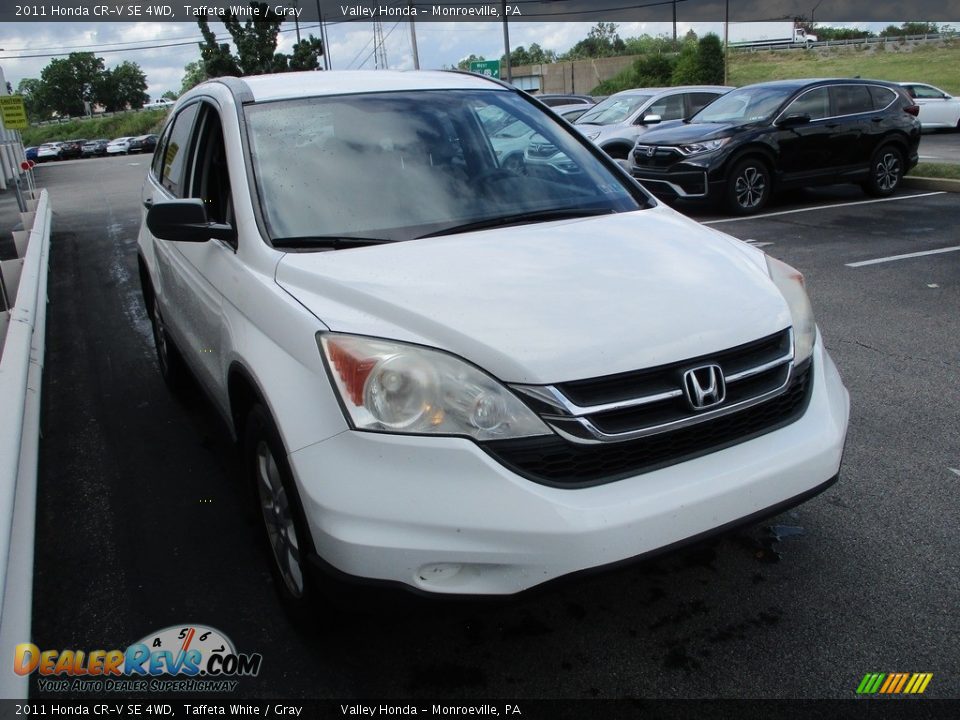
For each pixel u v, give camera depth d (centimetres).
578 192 329
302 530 224
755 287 256
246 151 308
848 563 290
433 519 204
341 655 255
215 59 2780
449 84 374
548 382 210
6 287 725
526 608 274
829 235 890
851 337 539
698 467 224
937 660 241
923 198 1113
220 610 280
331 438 214
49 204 1516
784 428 243
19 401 355
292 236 281
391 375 211
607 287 241
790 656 245
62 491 373
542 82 5544
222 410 316
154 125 7250
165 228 288
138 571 307
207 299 313
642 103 1395
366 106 340
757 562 293
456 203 304
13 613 247
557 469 211
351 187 301
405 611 212
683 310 234
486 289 236
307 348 228
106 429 443
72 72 10675
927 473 350
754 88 1164
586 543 205
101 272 895
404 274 247
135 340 617
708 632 258
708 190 1040
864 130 1105
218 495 363
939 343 517
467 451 206
